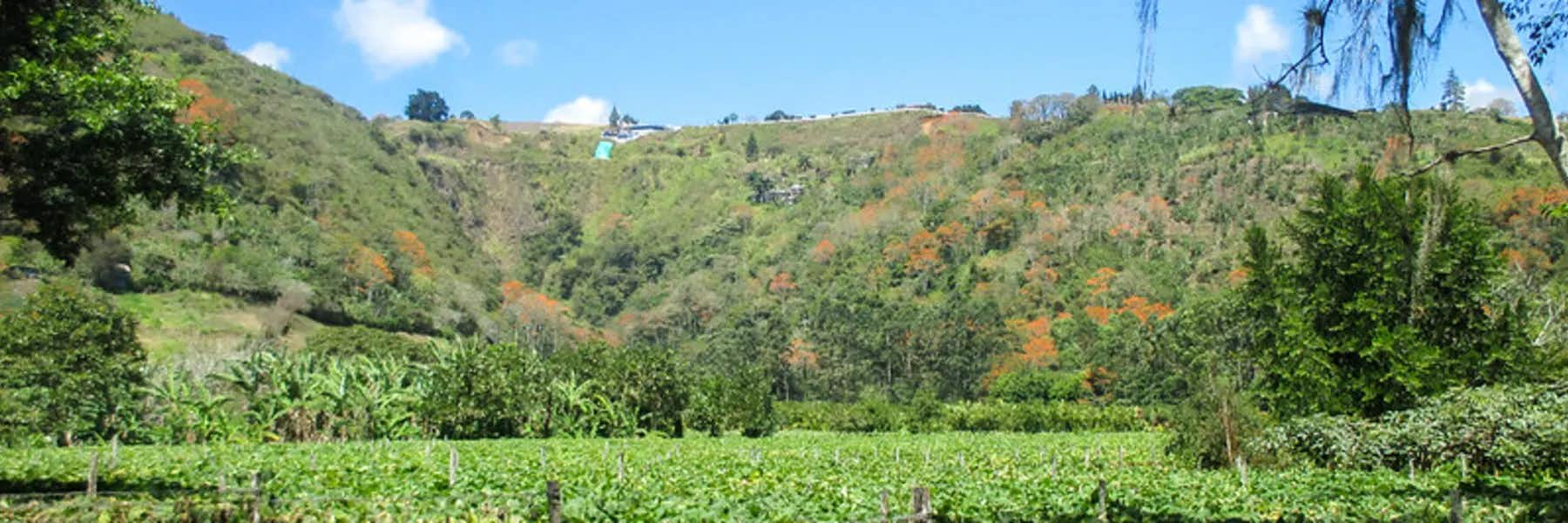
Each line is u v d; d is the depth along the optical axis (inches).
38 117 567.8
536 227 7411.4
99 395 1482.5
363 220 4685.0
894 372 3686.0
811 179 7509.8
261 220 3683.6
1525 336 1130.0
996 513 594.2
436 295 4409.5
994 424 2559.1
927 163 6707.7
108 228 661.3
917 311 3897.6
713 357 3909.9
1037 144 6225.4
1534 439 882.1
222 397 1553.9
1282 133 4749.0
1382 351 1104.2
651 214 7618.1
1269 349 1261.1
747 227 6825.8
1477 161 2979.8
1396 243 1087.6
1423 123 3238.2
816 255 5516.7
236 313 3019.2
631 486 746.8
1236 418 1090.7
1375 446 992.2
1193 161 4899.1
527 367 1875.0
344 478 799.7
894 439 1946.4
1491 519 567.5
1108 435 2215.8
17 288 2066.9
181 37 5024.6
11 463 917.2
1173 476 900.6
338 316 3550.7
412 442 1510.8
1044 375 3282.5
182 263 3043.8
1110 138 5693.9
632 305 5954.7
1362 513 605.6
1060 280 4291.3
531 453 1214.9
